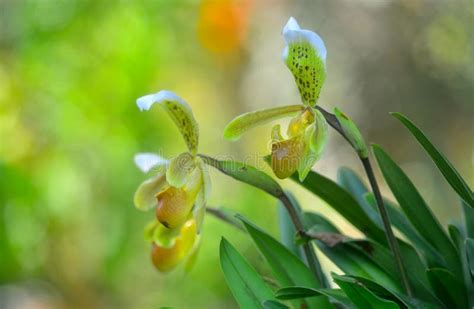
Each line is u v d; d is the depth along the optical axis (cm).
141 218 178
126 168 175
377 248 84
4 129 174
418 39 214
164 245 85
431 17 213
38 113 176
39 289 178
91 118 175
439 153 78
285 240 90
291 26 79
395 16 215
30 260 172
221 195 186
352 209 86
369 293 76
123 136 175
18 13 177
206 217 171
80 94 176
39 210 169
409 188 85
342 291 79
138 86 179
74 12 179
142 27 184
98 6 180
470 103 214
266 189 81
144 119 178
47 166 174
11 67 177
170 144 182
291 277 83
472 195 79
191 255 87
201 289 175
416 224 85
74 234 176
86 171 176
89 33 180
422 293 83
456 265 84
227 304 172
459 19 212
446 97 215
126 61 180
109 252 175
